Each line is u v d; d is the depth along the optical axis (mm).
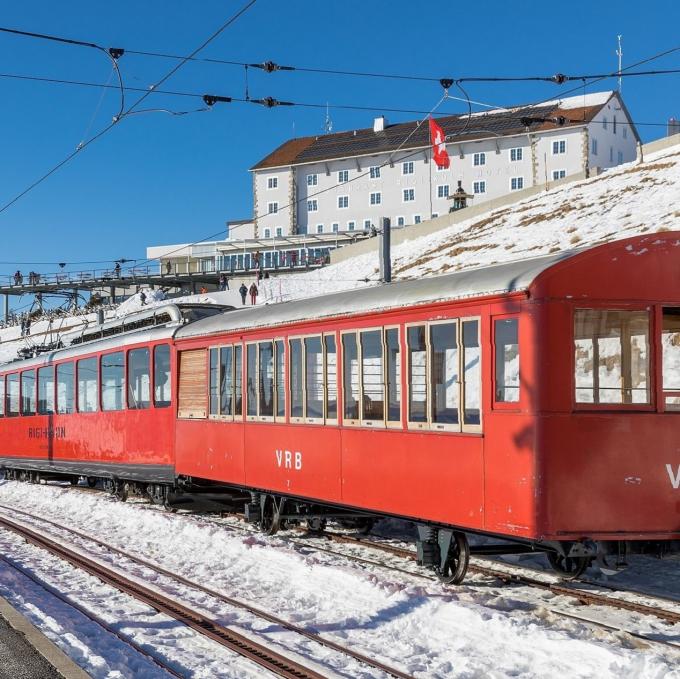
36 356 22453
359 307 10219
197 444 14273
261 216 90625
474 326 8609
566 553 8109
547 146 83500
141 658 6785
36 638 7117
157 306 16531
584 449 8016
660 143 58750
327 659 6789
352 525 13531
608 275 8188
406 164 89062
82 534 13883
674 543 8352
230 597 9016
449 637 7250
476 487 8555
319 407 11031
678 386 8305
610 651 6398
